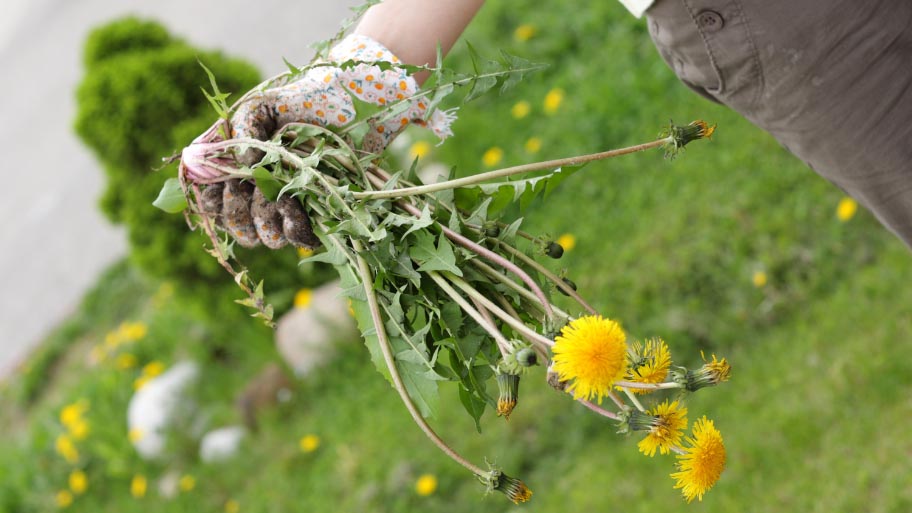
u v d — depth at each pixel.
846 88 1.43
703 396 2.98
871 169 1.48
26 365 6.68
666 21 1.50
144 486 4.41
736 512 2.56
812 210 3.17
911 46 1.41
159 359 5.20
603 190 3.95
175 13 8.88
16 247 8.45
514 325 1.36
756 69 1.46
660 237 3.47
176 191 1.60
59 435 5.10
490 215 1.58
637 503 2.78
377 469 3.51
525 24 5.17
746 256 3.21
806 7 1.39
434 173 4.60
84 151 9.02
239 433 4.33
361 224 1.41
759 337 3.06
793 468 2.57
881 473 2.37
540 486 3.12
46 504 4.82
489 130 4.67
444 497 3.29
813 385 2.72
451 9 1.62
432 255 1.42
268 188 1.49
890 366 2.59
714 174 3.58
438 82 1.57
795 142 1.53
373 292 1.42
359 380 4.09
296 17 7.30
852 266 3.00
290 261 4.47
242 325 4.61
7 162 9.68
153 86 4.42
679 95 4.03
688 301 3.23
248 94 1.58
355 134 1.57
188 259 4.44
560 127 4.34
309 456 3.90
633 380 1.30
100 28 4.70
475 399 1.45
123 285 6.77
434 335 1.45
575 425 3.21
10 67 11.27
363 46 1.60
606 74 4.45
